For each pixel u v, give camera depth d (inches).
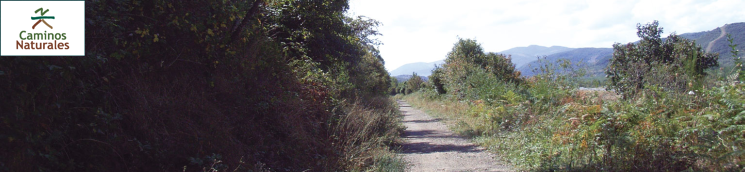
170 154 202.1
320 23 532.4
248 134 266.1
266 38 349.7
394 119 566.6
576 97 428.1
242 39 298.0
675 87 289.7
